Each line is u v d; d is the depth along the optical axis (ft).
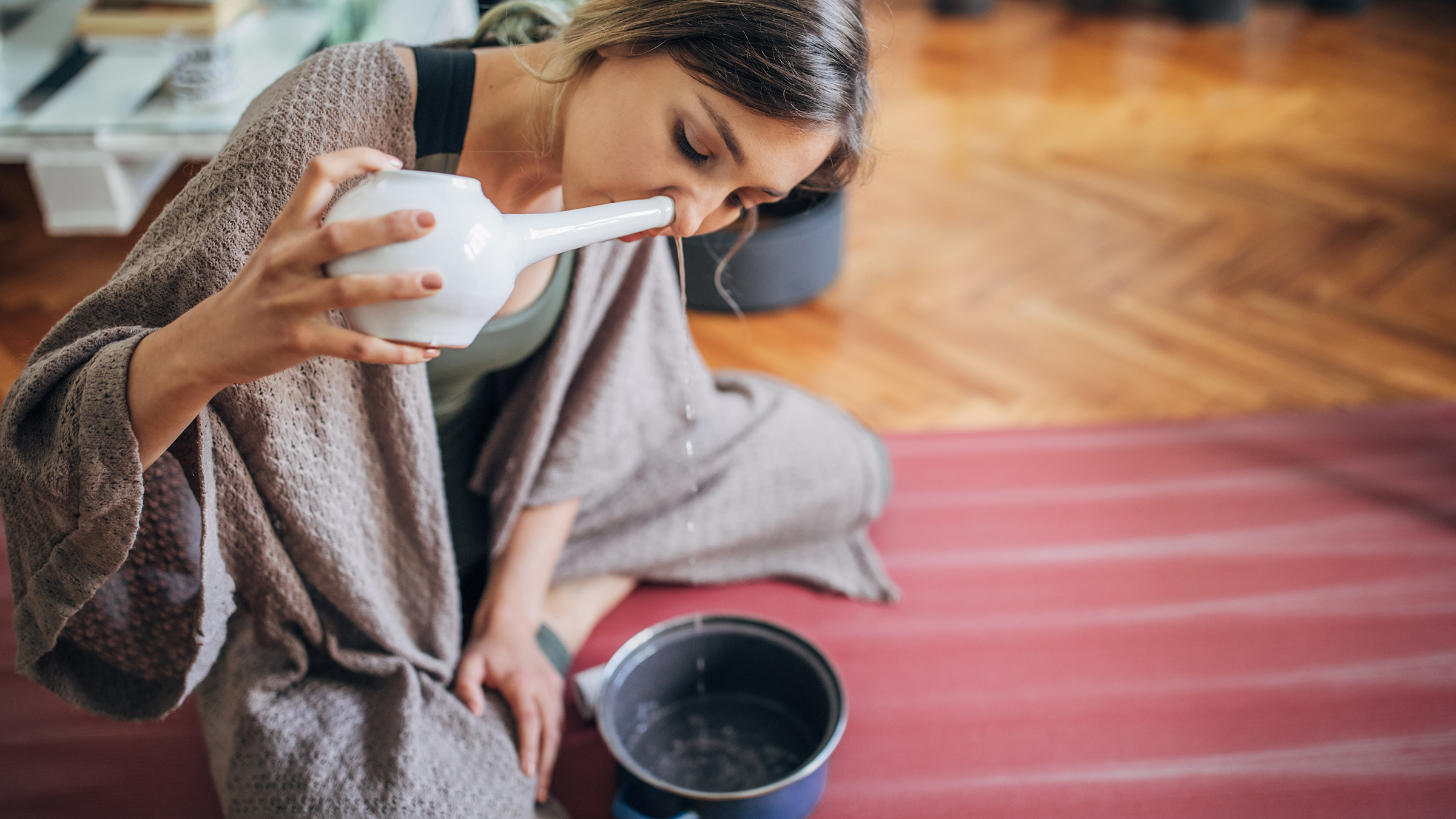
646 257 3.50
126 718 2.85
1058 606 4.23
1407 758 3.61
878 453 4.46
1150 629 4.12
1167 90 9.52
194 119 5.77
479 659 3.30
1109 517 4.71
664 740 3.52
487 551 3.76
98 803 3.42
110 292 2.36
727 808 2.93
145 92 5.95
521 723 3.18
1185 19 11.09
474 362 3.10
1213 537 4.60
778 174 2.38
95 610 2.64
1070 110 9.12
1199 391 5.72
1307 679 3.91
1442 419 5.40
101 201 5.91
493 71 2.68
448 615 3.19
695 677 3.59
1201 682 3.90
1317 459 5.09
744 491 4.18
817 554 4.39
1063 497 4.83
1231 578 4.38
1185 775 3.54
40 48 6.44
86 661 2.79
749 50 2.20
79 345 2.17
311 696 3.02
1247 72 9.89
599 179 2.41
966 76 9.77
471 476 3.58
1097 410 5.55
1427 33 10.74
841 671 3.92
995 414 5.52
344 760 2.87
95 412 2.04
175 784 3.50
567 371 3.41
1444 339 6.16
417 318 1.85
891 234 7.24
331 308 1.74
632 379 3.69
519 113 2.66
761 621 3.50
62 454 2.13
